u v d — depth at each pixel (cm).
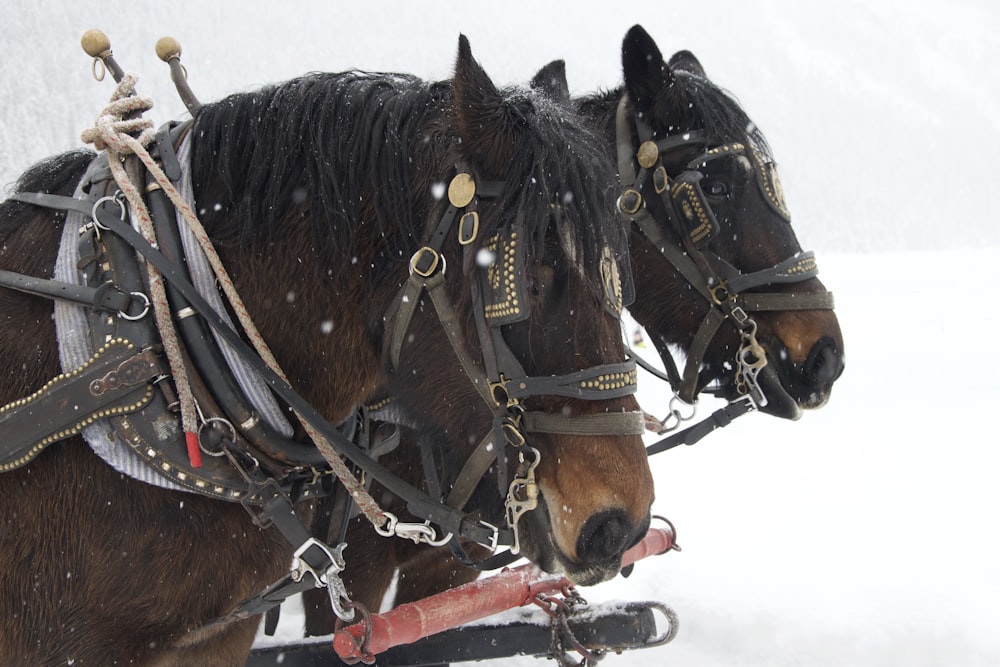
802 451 679
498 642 302
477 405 215
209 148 222
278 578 228
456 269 205
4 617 198
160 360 203
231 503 211
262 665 292
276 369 212
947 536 502
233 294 209
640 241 338
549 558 207
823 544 496
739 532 521
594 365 199
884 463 641
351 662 244
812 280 337
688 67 398
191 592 207
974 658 385
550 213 194
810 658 398
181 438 202
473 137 200
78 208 213
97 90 2155
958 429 728
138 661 206
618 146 338
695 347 335
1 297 209
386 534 221
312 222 216
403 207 211
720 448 696
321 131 218
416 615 255
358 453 217
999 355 1049
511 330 198
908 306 1438
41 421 194
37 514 198
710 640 416
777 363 332
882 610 413
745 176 328
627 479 200
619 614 296
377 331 220
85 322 202
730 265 328
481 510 260
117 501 200
